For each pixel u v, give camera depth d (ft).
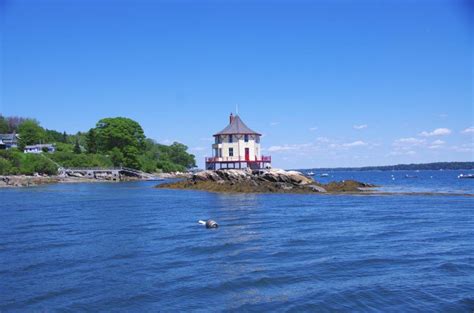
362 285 57.36
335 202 171.73
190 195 219.41
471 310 48.60
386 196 198.29
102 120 499.51
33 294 55.26
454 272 62.75
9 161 385.09
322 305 50.70
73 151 508.12
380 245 82.23
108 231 102.47
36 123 608.19
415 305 50.29
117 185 345.31
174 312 48.98
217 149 285.64
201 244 84.58
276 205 161.27
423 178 505.25
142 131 521.65
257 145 285.43
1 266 68.95
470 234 93.40
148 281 60.08
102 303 51.96
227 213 136.56
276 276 61.62
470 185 307.99
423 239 87.97
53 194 238.89
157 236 94.53
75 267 67.97
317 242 85.71
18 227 110.11
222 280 60.08
